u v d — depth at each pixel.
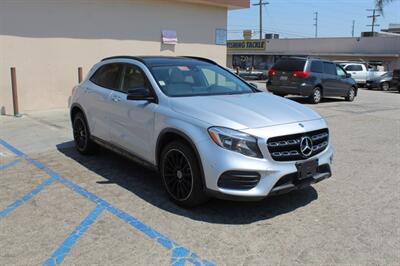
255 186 4.16
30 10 11.07
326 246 3.88
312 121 4.68
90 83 6.63
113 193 5.19
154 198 5.02
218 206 4.78
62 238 3.99
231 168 4.12
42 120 10.06
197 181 4.41
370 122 11.09
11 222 4.33
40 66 11.48
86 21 12.20
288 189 4.32
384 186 5.59
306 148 4.43
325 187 5.50
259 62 51.28
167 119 4.72
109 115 5.90
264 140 4.16
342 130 9.77
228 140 4.16
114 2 12.74
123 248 3.80
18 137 8.20
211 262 3.58
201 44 15.52
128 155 5.59
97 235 4.05
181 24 14.72
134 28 13.38
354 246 3.88
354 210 4.73
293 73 15.36
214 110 4.55
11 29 10.80
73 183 5.55
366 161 6.88
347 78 16.92
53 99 11.88
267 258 3.65
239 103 4.91
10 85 10.98
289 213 4.62
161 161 4.87
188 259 3.62
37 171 6.05
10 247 3.81
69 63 12.03
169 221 4.38
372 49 40.84
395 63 39.41
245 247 3.85
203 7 15.30
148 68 5.45
